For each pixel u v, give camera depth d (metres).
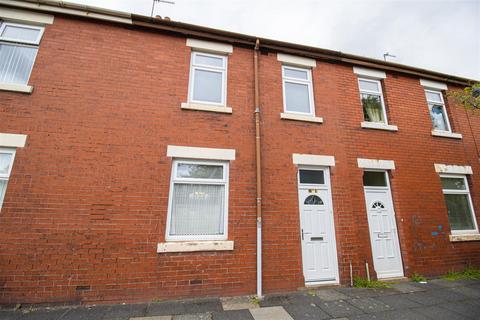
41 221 4.54
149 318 3.98
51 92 5.20
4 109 4.89
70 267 4.48
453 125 8.20
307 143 6.43
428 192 7.09
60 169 4.85
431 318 4.12
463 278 6.34
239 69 6.57
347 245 5.98
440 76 8.47
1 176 4.69
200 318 4.02
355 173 6.59
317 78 7.18
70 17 5.78
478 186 7.69
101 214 4.82
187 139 5.65
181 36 6.40
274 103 6.54
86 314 4.04
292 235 5.68
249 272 5.21
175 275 4.85
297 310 4.39
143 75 5.81
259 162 5.80
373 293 5.25
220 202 5.62
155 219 5.04
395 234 6.59
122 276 4.63
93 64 5.58
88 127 5.19
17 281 4.25
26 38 5.63
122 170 5.13
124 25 6.03
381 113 7.73
